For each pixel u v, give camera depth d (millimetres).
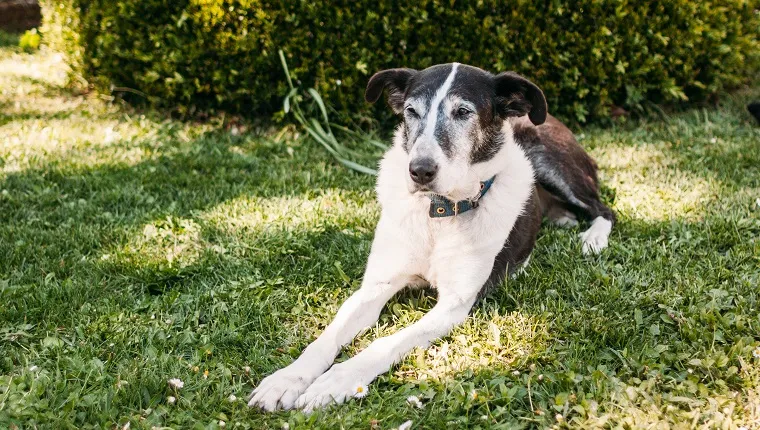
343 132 2406
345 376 1500
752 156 2186
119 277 1751
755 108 2428
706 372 1504
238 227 1919
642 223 1923
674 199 2012
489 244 1664
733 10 2537
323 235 1900
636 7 2412
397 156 1700
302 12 2320
